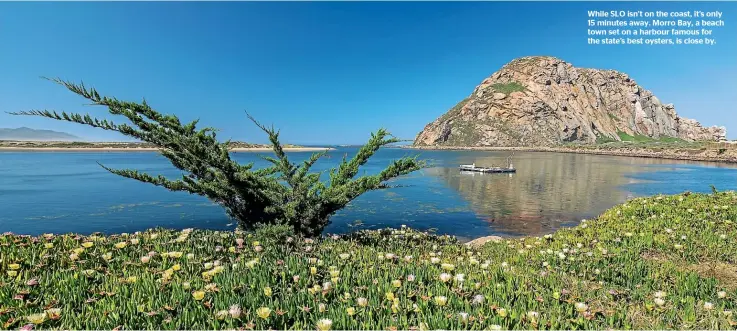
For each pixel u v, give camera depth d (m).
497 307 3.48
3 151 121.06
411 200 28.95
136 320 3.05
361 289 3.89
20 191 30.66
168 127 6.95
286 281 4.11
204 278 3.96
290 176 7.91
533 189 37.84
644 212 10.61
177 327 2.98
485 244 9.46
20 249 4.73
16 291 3.45
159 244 5.35
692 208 10.38
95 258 4.59
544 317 3.41
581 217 23.28
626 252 7.22
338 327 3.09
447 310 3.38
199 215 21.64
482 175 54.81
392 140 8.41
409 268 4.68
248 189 7.20
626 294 4.95
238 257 5.00
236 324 3.08
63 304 3.29
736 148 103.44
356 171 8.51
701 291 5.18
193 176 7.77
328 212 8.00
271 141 7.81
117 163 72.06
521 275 5.14
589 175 55.44
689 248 7.50
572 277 5.62
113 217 21.17
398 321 3.16
